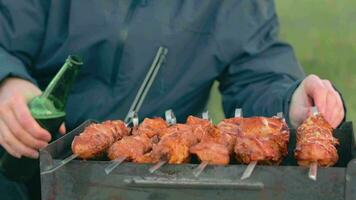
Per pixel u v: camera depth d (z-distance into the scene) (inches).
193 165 83.8
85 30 125.3
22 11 125.3
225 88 137.9
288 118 116.3
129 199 85.0
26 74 113.3
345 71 305.6
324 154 87.8
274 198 83.2
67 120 127.3
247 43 133.2
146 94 121.1
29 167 106.7
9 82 111.8
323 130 94.7
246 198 83.3
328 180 82.4
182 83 129.4
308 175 82.1
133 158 88.9
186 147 88.7
